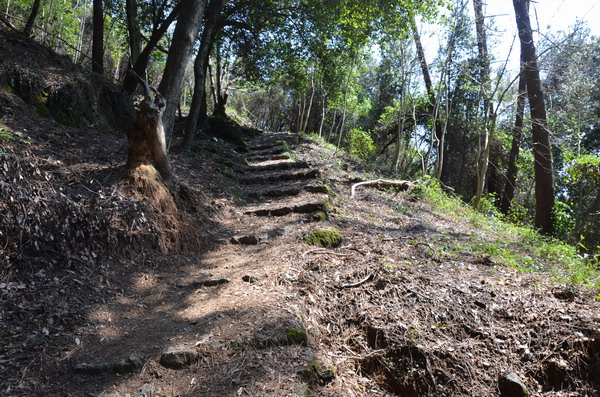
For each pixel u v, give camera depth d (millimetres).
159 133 5348
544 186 12500
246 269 4348
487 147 12547
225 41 15648
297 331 3082
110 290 3727
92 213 4180
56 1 15906
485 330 3543
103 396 2482
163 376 2672
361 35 12742
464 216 9344
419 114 19312
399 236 5820
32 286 3402
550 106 15953
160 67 24812
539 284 4301
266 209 6477
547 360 3285
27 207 3781
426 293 3910
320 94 24828
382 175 13453
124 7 13562
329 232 5297
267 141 14727
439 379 3133
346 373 3125
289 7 12586
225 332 3080
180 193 5711
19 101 6492
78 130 7129
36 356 2775
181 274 4324
